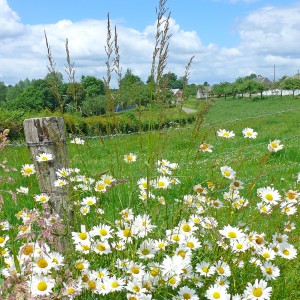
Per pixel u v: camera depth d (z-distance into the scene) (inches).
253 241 122.0
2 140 106.7
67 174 140.5
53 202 150.7
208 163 241.3
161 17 129.3
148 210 136.9
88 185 142.7
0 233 124.2
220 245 122.5
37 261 98.0
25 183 234.4
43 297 90.2
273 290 122.3
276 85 4456.2
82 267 107.7
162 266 108.1
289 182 277.7
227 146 544.7
